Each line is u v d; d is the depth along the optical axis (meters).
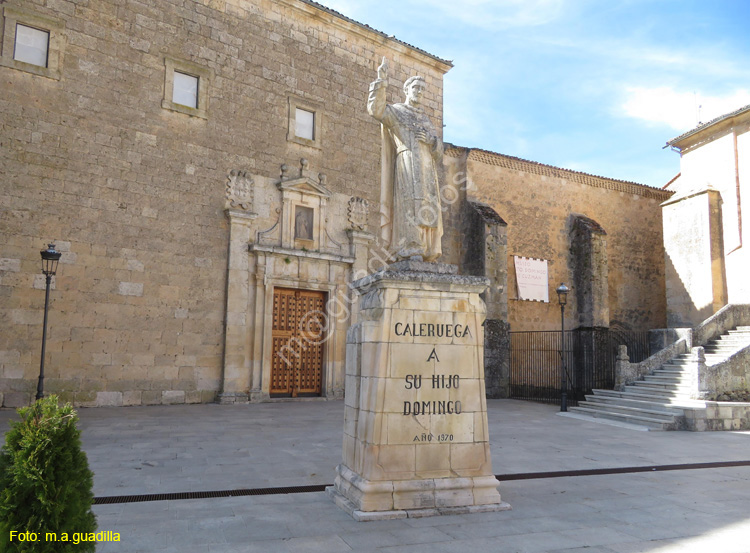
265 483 7.37
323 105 21.27
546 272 26.19
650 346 22.12
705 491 7.38
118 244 16.34
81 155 15.96
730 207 22.94
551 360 25.62
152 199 17.08
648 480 8.07
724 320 20.30
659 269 30.52
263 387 18.56
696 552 4.89
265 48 20.02
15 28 15.27
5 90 14.98
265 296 18.94
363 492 5.73
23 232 14.88
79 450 3.71
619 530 5.53
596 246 26.41
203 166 18.20
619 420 15.89
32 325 14.75
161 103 17.53
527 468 8.86
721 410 14.50
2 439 10.03
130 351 16.23
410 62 23.98
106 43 16.70
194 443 10.35
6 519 3.35
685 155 25.25
